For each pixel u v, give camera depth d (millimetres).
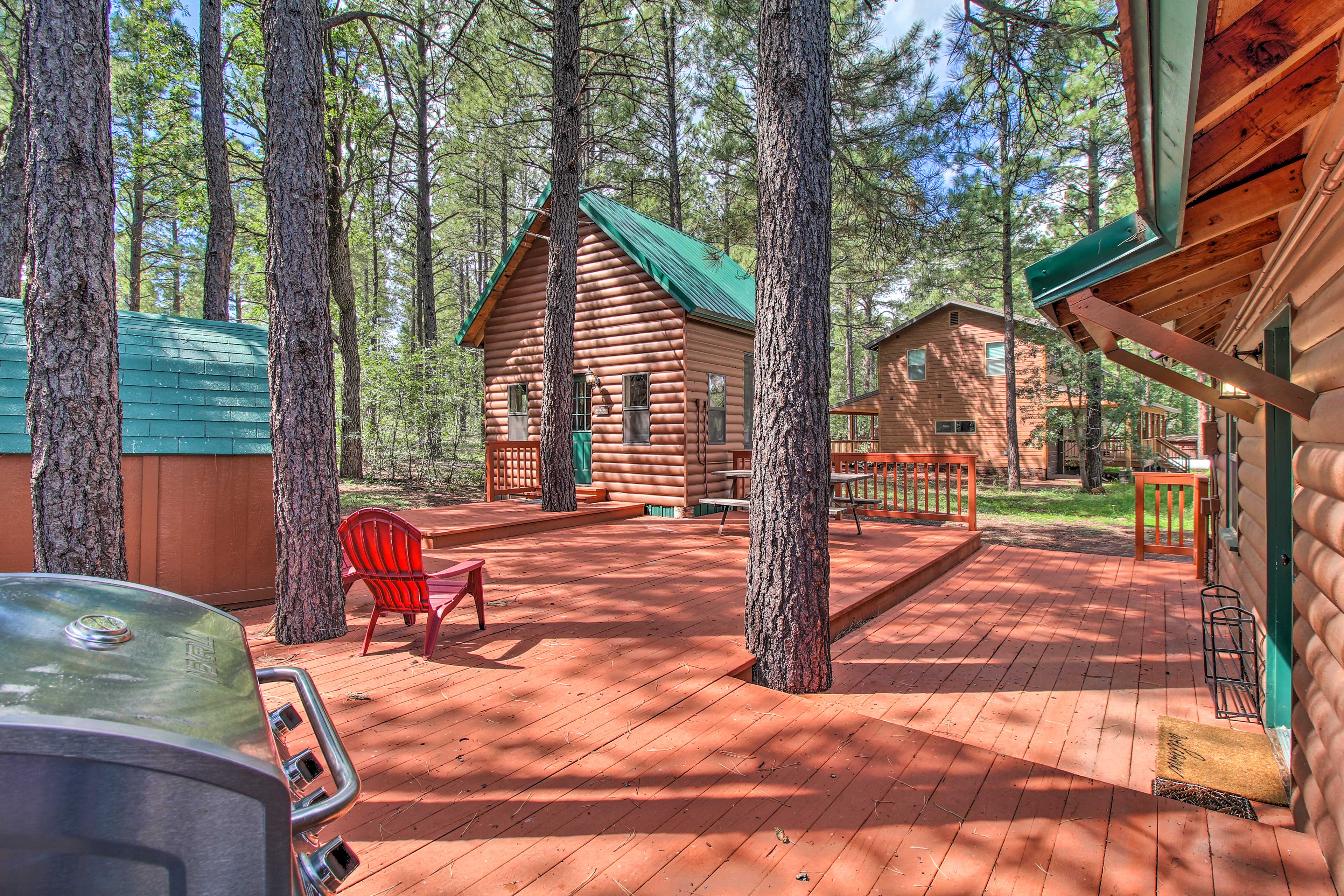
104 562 3234
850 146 9594
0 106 12609
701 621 4383
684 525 9547
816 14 3529
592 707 3020
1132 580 6832
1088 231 14930
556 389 9227
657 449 10742
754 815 2215
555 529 8898
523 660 3627
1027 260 16703
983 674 4137
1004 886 1908
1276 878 1988
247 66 12086
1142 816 2281
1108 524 11953
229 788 755
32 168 3117
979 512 13398
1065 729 3404
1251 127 1787
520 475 12016
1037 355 19906
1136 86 1479
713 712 2998
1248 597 4434
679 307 10445
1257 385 2814
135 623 1032
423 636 4066
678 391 10492
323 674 3412
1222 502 6660
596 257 11398
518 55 11914
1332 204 2207
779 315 3551
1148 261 2568
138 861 710
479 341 13242
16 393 4246
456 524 8094
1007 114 6641
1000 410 21250
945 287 16625
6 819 657
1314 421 2680
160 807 721
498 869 1903
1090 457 17016
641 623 4344
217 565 4754
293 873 837
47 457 3127
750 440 12531
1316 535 2680
